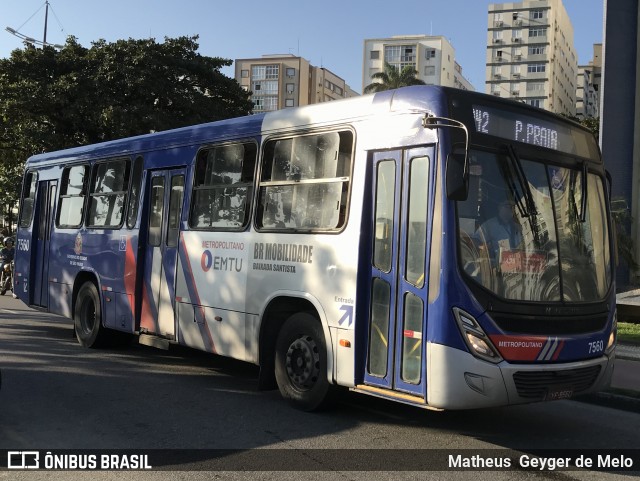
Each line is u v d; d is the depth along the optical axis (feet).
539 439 20.27
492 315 17.54
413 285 18.48
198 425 20.35
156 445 18.21
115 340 34.24
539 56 359.25
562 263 19.36
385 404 23.75
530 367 17.67
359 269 19.90
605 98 109.29
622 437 20.89
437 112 18.45
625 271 100.78
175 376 28.09
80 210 35.42
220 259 25.39
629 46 108.88
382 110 20.08
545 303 18.48
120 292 31.19
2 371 27.43
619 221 99.81
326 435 19.56
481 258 17.90
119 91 85.61
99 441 18.47
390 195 19.57
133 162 31.32
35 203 40.09
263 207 23.88
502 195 18.70
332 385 21.42
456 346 17.31
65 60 85.35
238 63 412.16
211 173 26.61
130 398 23.70
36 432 19.21
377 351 19.45
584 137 21.54
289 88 404.36
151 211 29.84
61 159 37.86
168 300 28.07
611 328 20.29
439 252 17.74
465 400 17.22
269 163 23.91
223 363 31.65
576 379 18.71
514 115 19.60
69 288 35.76
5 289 64.85
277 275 22.80
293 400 22.31
